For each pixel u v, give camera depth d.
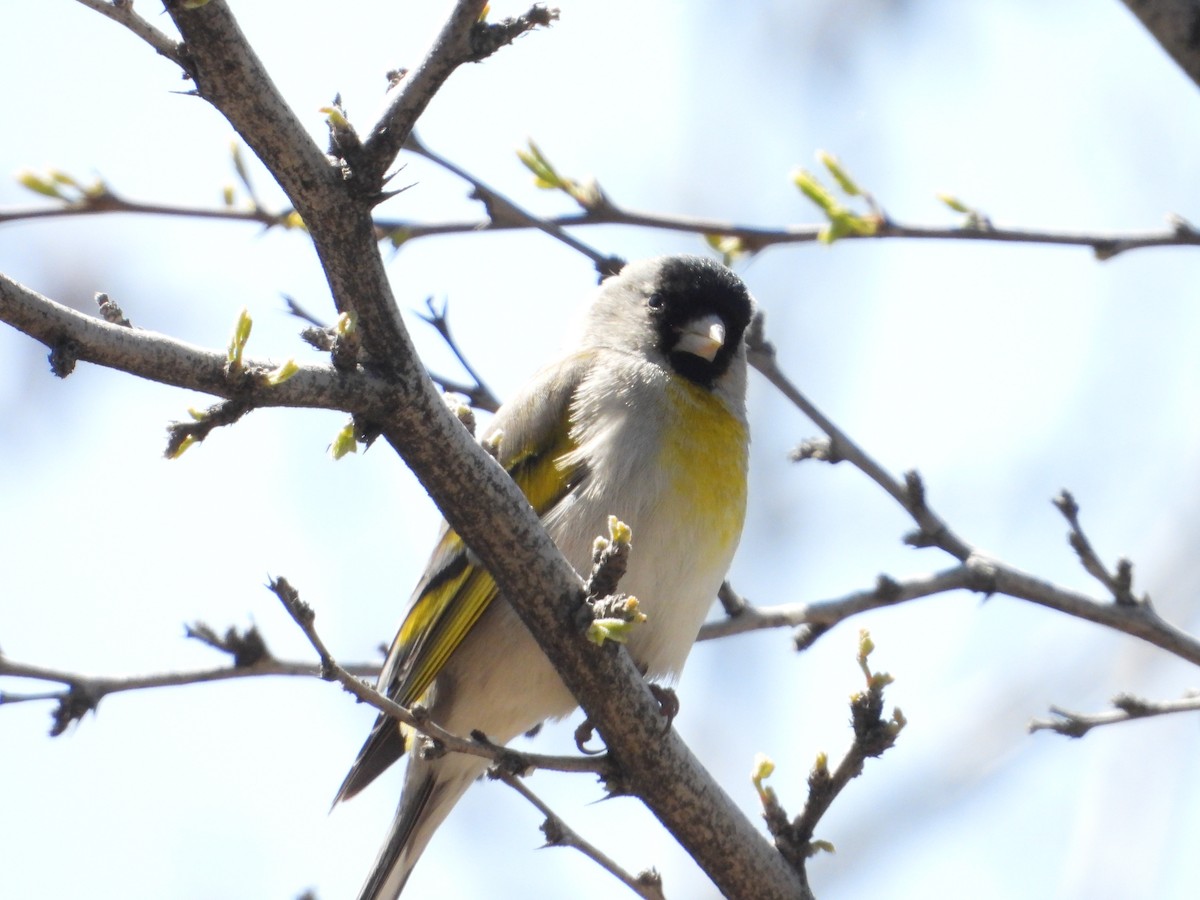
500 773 7.55
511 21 6.29
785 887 8.01
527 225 10.18
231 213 10.23
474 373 10.39
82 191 9.98
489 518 7.14
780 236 10.09
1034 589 9.48
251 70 6.09
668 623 9.60
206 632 8.91
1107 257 9.20
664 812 7.89
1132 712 8.83
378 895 9.78
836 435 10.12
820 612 9.77
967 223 9.30
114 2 5.86
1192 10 7.41
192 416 6.34
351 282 6.59
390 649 10.89
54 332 5.89
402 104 6.35
